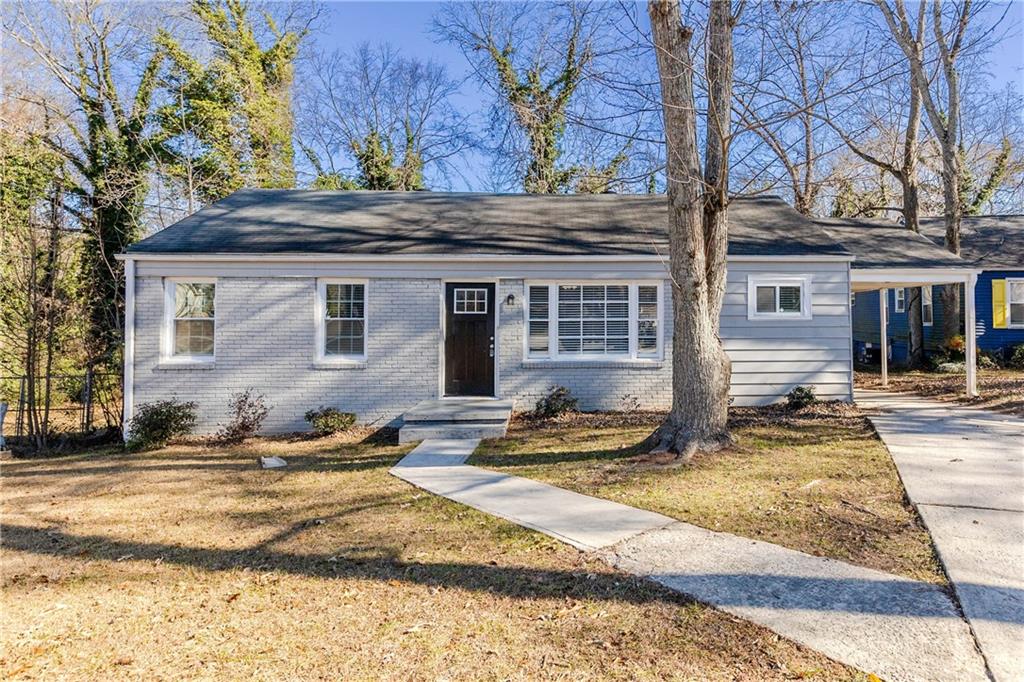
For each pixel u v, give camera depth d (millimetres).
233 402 10344
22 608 3771
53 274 11711
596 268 10727
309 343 10477
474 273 10680
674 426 7227
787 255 10711
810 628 3105
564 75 21641
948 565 3826
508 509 5414
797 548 4207
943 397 11586
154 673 2977
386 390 10594
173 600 3840
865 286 13242
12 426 11797
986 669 2693
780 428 8672
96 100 17328
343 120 28547
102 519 5664
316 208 12805
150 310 10266
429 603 3643
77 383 12062
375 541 4758
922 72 14719
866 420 9148
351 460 8094
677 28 6539
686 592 3578
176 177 19094
